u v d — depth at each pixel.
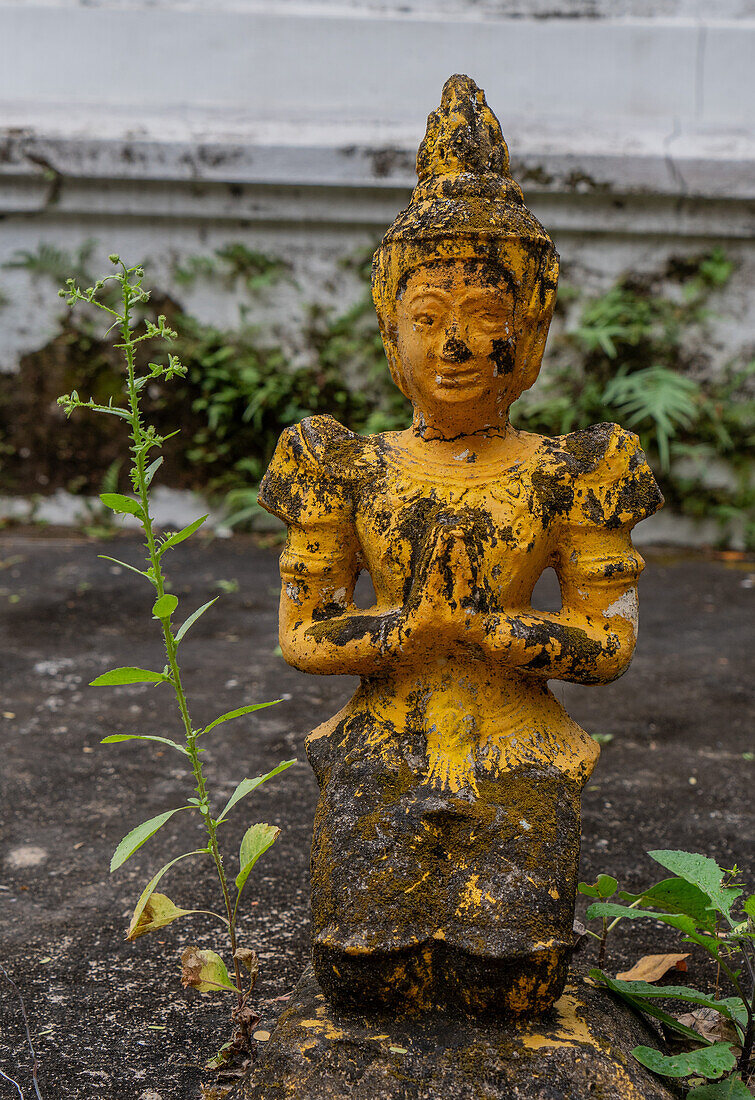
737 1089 1.93
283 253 7.07
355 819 2.06
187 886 2.96
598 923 2.79
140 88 6.98
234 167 6.74
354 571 2.30
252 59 6.96
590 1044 1.93
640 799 3.53
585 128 6.83
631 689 4.58
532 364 2.25
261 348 7.17
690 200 6.79
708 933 2.14
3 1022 2.34
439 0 6.97
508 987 1.92
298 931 2.74
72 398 1.95
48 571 6.16
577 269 7.00
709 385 7.05
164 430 7.16
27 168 6.74
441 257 2.11
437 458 2.23
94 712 4.24
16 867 3.05
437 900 1.97
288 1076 1.89
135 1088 2.12
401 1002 1.97
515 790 2.08
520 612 2.17
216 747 3.92
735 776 3.71
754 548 6.99
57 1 6.90
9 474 7.21
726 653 5.04
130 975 2.54
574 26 6.86
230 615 5.51
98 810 3.41
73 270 7.02
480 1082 1.85
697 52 6.88
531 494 2.17
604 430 2.24
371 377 7.11
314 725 4.15
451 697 2.15
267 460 7.20
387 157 6.73
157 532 7.13
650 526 7.10
